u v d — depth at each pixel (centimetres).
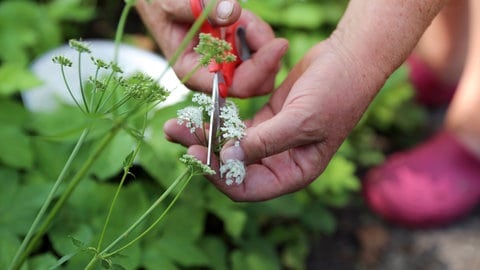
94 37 137
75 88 105
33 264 82
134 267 84
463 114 123
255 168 72
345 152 114
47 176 91
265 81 80
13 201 86
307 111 69
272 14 121
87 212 88
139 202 90
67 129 92
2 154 90
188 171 67
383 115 131
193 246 91
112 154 89
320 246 120
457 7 128
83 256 82
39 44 117
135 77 66
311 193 112
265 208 101
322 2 131
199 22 63
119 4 143
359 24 72
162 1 77
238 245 103
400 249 122
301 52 122
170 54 81
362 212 127
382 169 129
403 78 120
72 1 123
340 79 70
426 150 129
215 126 69
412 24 72
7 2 116
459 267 120
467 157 125
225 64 75
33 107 102
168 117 91
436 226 127
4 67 98
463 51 136
